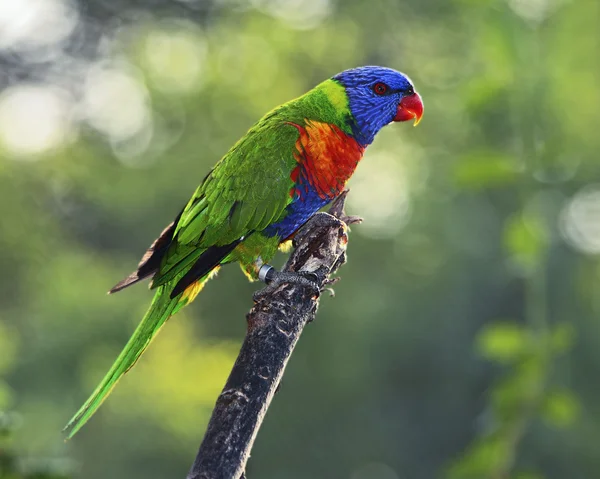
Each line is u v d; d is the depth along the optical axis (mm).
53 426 14727
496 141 11250
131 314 16703
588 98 12773
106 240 22469
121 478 13906
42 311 17266
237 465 3926
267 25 22312
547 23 8391
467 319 17641
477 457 6227
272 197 5770
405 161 20469
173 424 14023
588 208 16594
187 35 26750
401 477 18250
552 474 15844
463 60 19516
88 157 22906
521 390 6316
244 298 18188
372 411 17938
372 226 19547
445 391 17812
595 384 16609
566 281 16766
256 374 4172
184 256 5715
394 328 17531
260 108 20344
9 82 28344
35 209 22219
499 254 17578
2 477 5234
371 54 23266
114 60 28109
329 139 5957
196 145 20234
